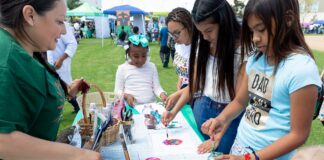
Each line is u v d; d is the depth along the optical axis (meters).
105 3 16.66
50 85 1.03
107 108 1.60
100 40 20.09
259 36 1.23
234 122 1.78
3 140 0.87
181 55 2.69
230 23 1.66
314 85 1.13
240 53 1.65
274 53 1.23
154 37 19.39
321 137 3.44
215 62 1.81
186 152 1.49
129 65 2.64
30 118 0.97
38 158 0.92
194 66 1.95
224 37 1.68
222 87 1.79
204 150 1.49
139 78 2.62
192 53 1.93
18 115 0.90
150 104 2.38
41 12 0.96
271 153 1.21
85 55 11.37
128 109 1.90
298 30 1.21
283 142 1.20
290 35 1.20
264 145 1.32
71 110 4.41
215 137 1.62
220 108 1.87
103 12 16.36
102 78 6.88
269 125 1.30
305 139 1.19
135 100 2.40
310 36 28.12
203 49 1.86
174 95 2.16
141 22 18.14
